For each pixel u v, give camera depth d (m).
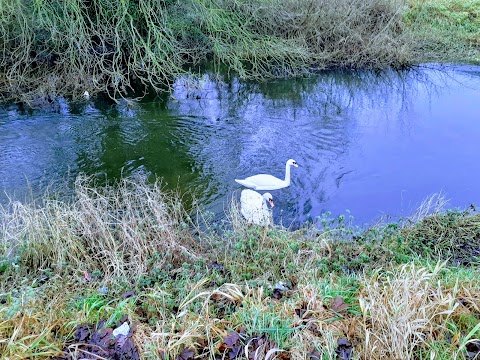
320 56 12.96
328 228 5.47
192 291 3.93
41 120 9.85
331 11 13.26
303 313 3.67
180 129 9.49
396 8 13.73
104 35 11.17
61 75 11.20
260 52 12.60
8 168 7.86
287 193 7.23
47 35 11.27
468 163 8.03
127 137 9.12
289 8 13.48
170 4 12.14
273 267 4.61
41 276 4.63
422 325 3.31
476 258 5.04
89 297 4.02
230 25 13.16
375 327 3.40
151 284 4.47
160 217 5.42
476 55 13.30
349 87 12.04
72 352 3.34
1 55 11.41
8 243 5.02
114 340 3.47
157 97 11.25
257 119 10.02
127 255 5.00
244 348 3.30
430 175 7.68
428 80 12.23
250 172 7.87
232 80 12.34
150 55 10.79
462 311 3.50
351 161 8.18
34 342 3.27
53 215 5.80
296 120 9.95
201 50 13.25
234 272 4.53
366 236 5.38
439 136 9.09
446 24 14.52
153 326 3.64
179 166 8.05
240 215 6.02
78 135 9.19
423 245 5.27
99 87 11.30
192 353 3.32
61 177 7.63
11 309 3.58
